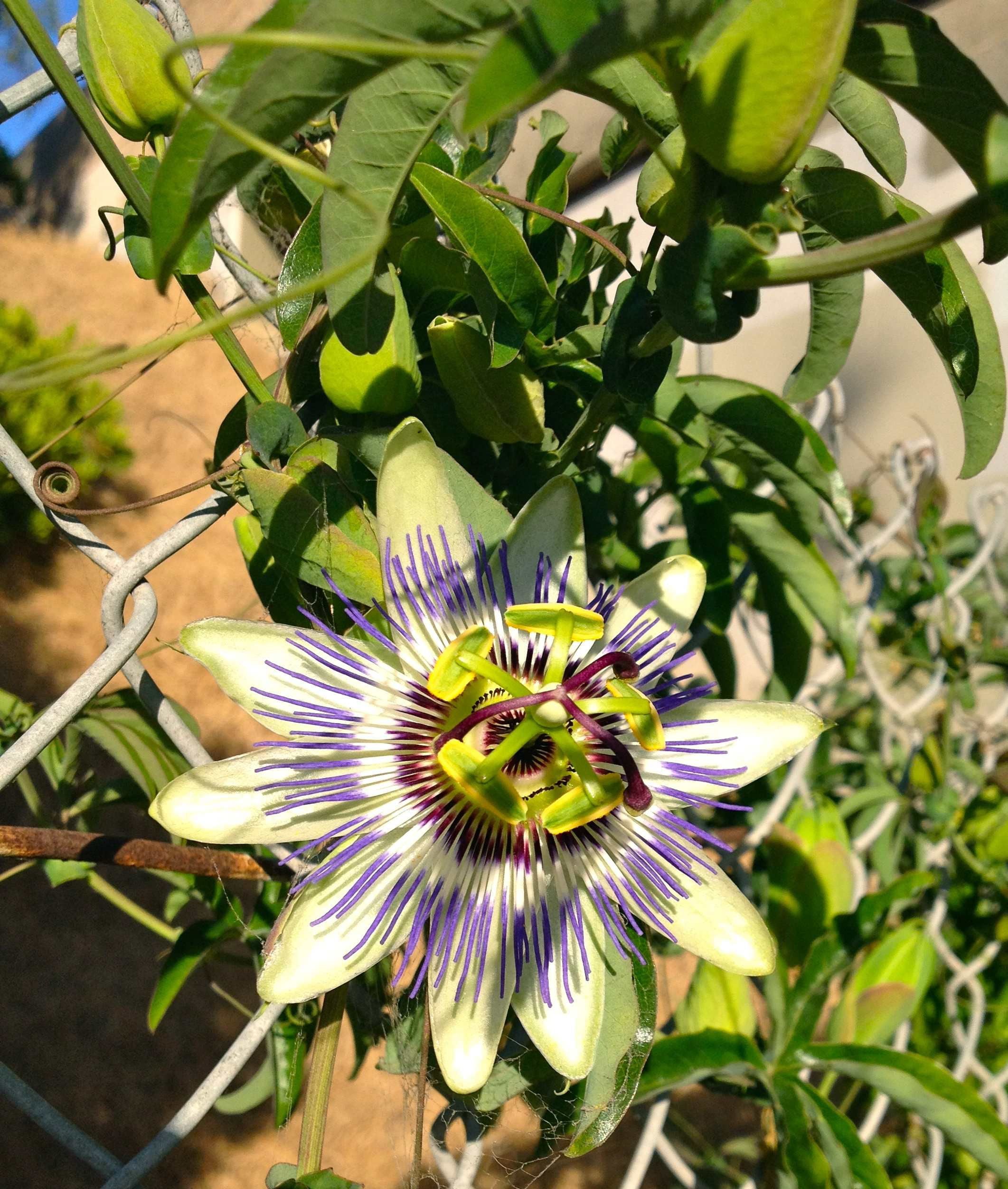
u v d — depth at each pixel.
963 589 0.34
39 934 0.48
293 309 0.13
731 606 0.20
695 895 0.13
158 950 0.50
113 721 0.17
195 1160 0.42
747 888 0.22
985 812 0.29
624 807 0.13
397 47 0.07
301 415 0.14
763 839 0.23
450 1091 0.14
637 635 0.14
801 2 0.08
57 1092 0.42
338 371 0.13
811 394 0.14
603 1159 0.40
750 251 0.09
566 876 0.13
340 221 0.10
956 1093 0.18
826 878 0.23
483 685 0.13
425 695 0.13
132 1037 0.45
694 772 0.13
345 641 0.12
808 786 0.29
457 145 0.14
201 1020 0.47
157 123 0.12
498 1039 0.12
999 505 0.37
